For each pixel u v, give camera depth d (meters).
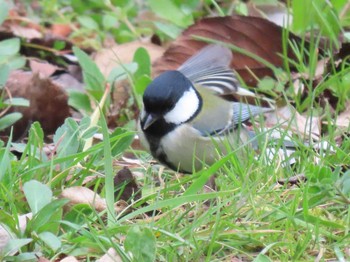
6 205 7.91
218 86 10.56
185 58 12.36
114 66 13.19
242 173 8.37
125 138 9.19
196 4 14.88
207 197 7.50
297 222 7.54
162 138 9.30
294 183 8.62
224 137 9.20
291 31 12.09
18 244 6.85
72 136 8.72
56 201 7.18
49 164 8.18
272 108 10.71
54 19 15.70
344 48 11.48
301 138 9.80
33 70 13.11
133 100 11.69
